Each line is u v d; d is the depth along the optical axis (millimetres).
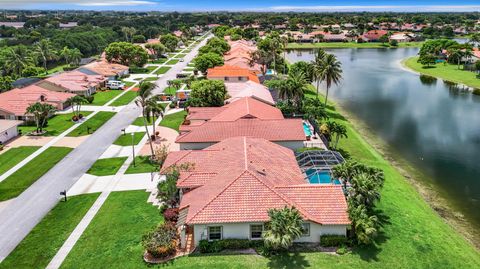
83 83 110438
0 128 71188
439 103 105125
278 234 34688
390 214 45156
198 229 37844
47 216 45719
